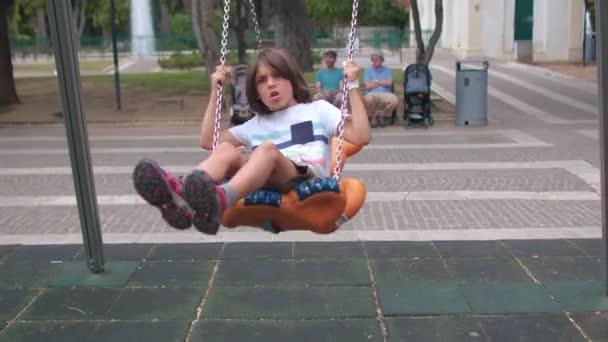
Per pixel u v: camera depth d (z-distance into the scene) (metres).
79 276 5.54
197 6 14.88
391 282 5.32
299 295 5.11
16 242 6.59
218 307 4.93
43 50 41.97
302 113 3.92
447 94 19.28
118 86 17.00
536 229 6.68
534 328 4.52
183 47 40.81
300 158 3.80
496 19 29.44
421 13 43.03
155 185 3.03
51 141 12.84
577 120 14.33
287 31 21.67
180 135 13.42
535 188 8.39
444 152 10.89
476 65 26.86
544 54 28.11
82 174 5.43
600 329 4.48
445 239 6.39
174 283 5.38
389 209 7.53
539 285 5.20
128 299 5.09
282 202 3.58
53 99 19.64
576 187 8.41
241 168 3.42
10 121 15.38
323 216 3.67
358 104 3.86
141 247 6.23
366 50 37.50
